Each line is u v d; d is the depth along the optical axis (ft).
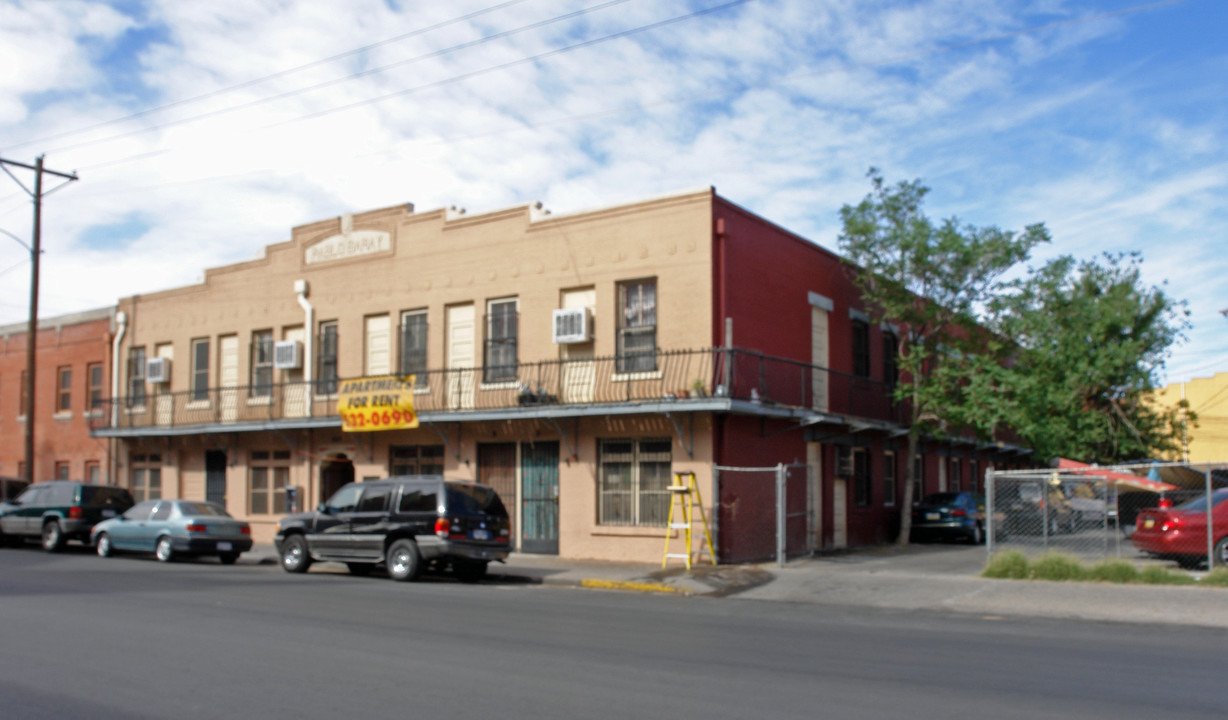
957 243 69.00
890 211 71.41
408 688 24.13
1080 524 62.44
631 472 63.57
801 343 70.13
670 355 61.16
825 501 71.97
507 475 68.85
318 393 80.02
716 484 59.21
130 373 96.37
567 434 65.72
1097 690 24.41
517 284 68.90
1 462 110.83
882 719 21.21
